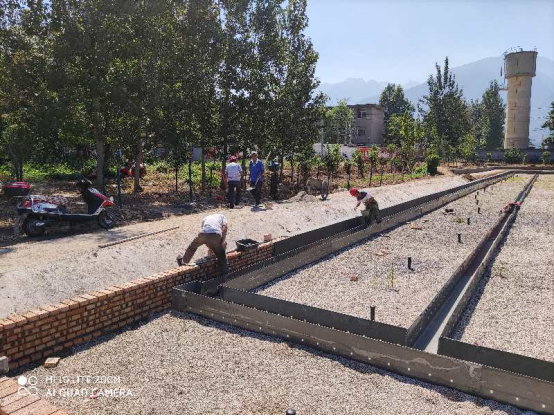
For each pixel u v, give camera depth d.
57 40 14.34
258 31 19.58
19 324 5.25
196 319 6.89
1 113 14.30
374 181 27.42
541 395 4.48
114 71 15.00
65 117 14.27
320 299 7.88
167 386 4.95
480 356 5.21
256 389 4.90
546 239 12.83
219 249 8.06
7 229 10.56
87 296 6.14
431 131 50.38
